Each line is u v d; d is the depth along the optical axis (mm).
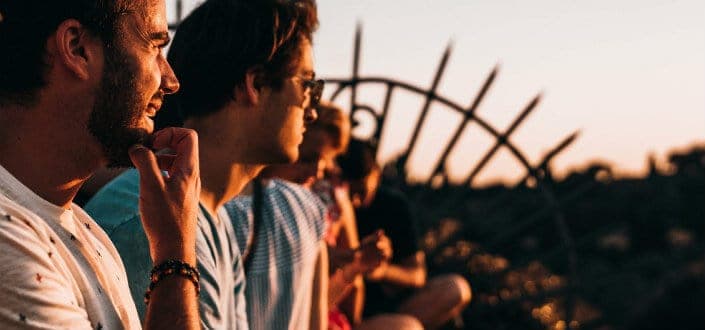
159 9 1187
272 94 1925
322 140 2941
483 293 6605
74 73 1104
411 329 3615
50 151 1114
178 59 1917
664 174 13344
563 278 7551
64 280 1047
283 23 1918
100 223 1658
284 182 2316
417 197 6586
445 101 6551
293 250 2229
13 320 981
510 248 8258
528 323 6754
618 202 11844
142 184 1179
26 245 1002
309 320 2422
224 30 1901
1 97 1098
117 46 1133
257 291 2152
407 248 4270
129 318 1169
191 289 1172
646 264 9781
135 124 1162
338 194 3299
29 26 1085
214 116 1899
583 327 7102
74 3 1100
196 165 1251
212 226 1827
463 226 7156
